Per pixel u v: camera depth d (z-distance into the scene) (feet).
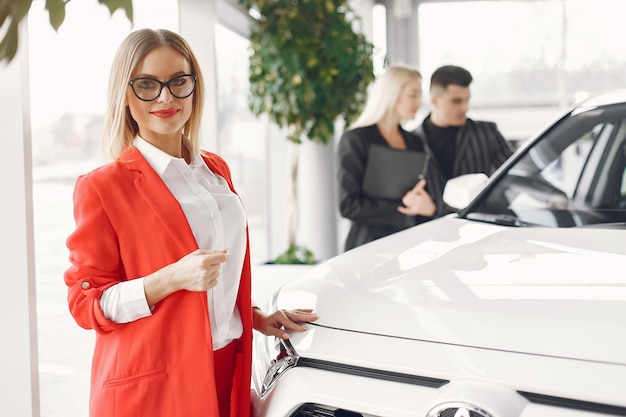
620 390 3.45
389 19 20.36
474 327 4.01
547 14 19.21
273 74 14.60
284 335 4.80
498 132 11.30
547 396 3.62
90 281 4.46
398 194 10.30
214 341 4.83
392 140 10.84
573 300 4.01
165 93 4.72
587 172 6.73
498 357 3.81
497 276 4.54
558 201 6.59
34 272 6.39
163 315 4.48
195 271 4.25
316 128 15.16
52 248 11.38
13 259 6.28
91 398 4.69
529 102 19.65
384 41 20.43
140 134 4.98
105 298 4.40
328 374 4.41
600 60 19.02
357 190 10.53
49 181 11.25
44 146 11.14
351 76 14.76
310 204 17.56
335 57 14.71
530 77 19.56
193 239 4.59
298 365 4.62
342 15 14.73
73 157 11.25
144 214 4.55
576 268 4.48
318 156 17.47
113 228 4.53
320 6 14.46
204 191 4.90
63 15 3.03
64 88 9.18
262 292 12.39
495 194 6.83
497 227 6.02
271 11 14.44
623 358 3.54
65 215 11.40
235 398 5.04
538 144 7.13
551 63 19.34
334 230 17.80
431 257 5.17
